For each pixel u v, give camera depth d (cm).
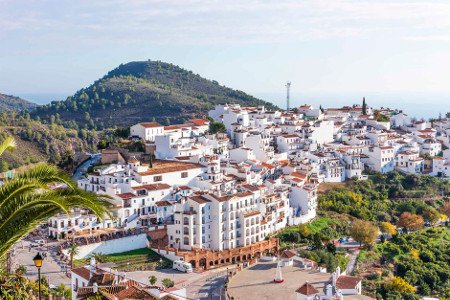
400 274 19125
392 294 16788
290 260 17562
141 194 19975
